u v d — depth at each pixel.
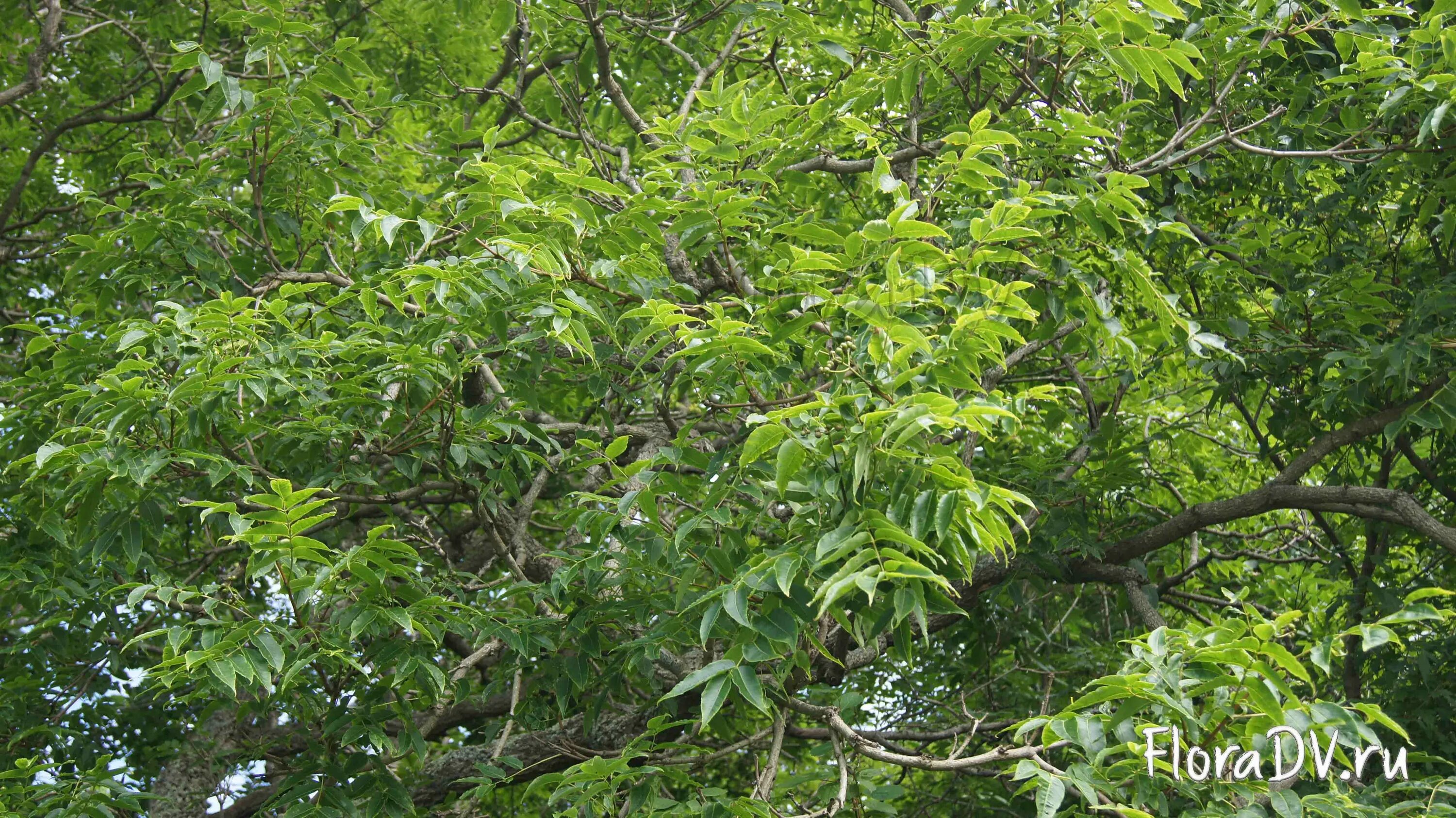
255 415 5.80
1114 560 7.25
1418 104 5.69
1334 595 8.52
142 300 7.88
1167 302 5.21
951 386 4.17
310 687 5.71
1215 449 9.98
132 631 6.96
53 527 5.72
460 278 4.90
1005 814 7.82
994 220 4.22
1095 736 3.79
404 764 8.70
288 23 6.04
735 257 7.38
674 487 4.78
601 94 8.74
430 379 5.41
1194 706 4.12
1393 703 6.79
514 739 7.29
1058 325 5.79
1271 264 6.66
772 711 5.01
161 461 4.98
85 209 8.95
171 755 8.49
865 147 6.60
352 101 7.08
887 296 3.92
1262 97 6.81
